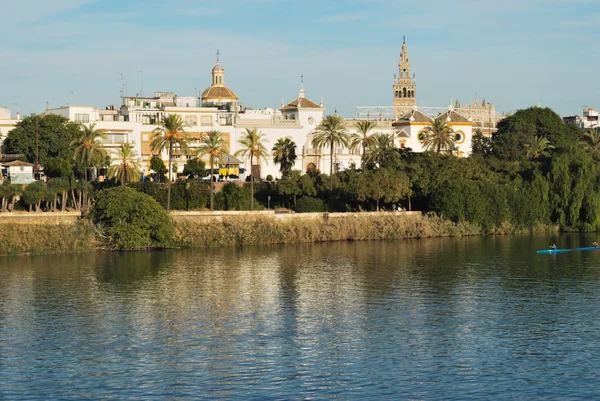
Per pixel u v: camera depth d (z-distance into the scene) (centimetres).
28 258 16338
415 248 18038
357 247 18188
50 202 19375
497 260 16412
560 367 9638
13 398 8794
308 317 11781
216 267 15438
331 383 9162
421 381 9219
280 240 18662
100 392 8950
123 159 19075
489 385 9106
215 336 10856
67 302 12625
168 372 9531
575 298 12938
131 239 17212
